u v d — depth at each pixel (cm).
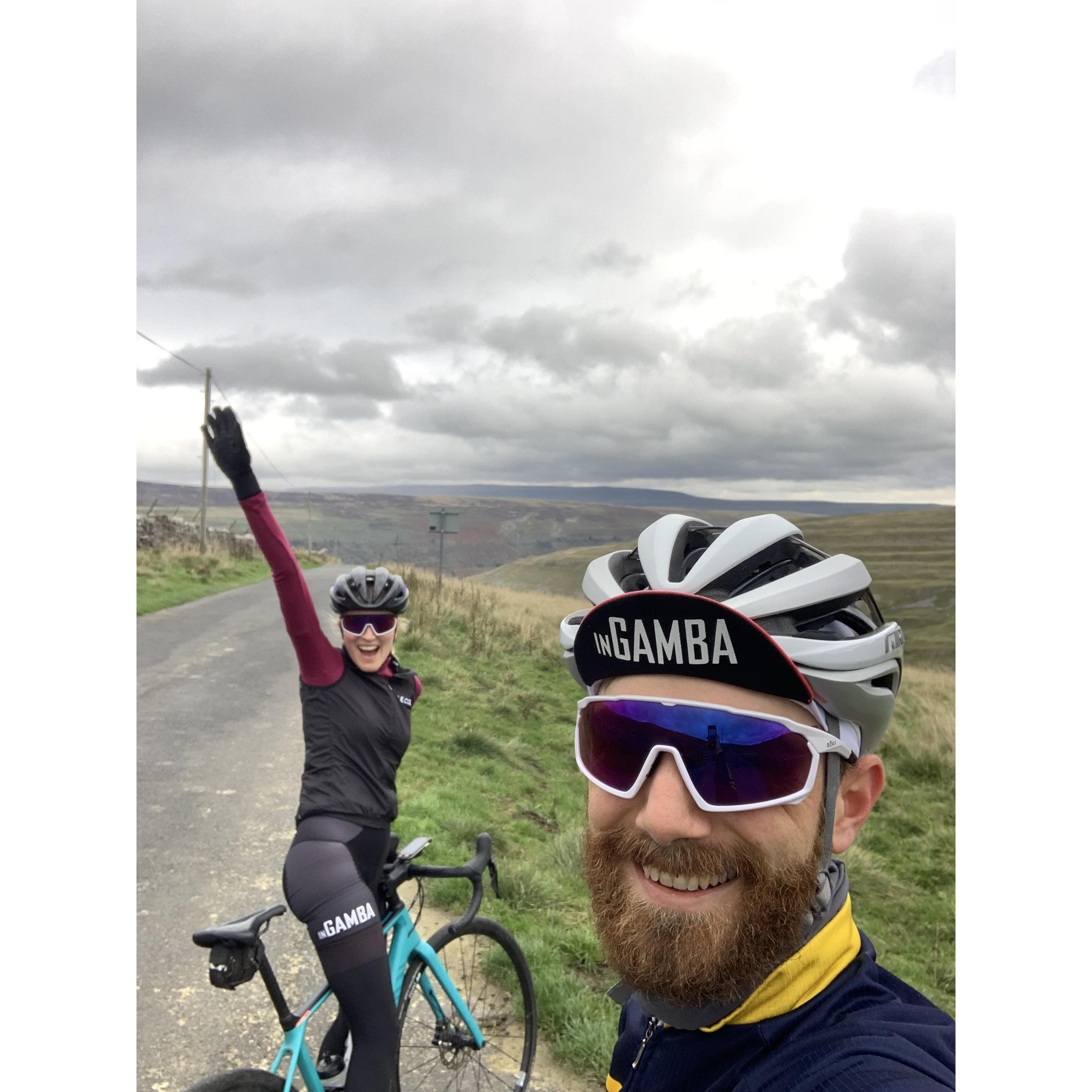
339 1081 227
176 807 606
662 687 82
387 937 272
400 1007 251
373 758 239
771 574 92
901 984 88
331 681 238
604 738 84
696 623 79
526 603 2517
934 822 938
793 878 79
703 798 78
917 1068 69
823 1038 75
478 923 287
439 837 577
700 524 103
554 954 420
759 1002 79
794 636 85
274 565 234
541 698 1291
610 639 85
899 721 1298
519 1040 326
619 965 82
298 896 222
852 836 88
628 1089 87
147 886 471
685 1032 84
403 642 1473
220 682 1100
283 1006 205
